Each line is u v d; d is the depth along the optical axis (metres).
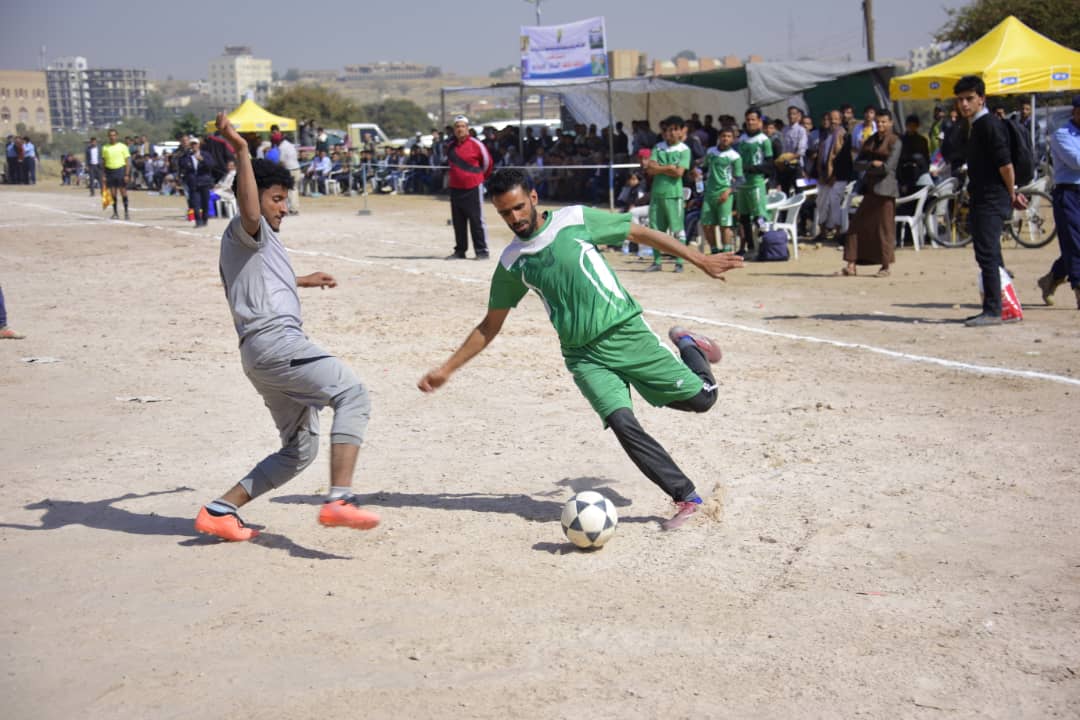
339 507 4.81
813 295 12.45
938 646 3.95
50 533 5.39
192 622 4.30
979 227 10.04
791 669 3.80
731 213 15.17
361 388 5.07
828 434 6.79
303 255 17.73
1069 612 4.20
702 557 4.90
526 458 6.52
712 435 6.85
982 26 35.25
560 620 4.26
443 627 4.21
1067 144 10.23
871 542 5.01
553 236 5.16
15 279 15.22
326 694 3.69
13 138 45.50
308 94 88.56
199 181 22.89
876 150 13.54
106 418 7.63
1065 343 9.25
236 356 9.77
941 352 9.09
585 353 5.29
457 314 11.66
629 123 30.86
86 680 3.83
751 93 21.67
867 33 29.67
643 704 3.58
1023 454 6.24
